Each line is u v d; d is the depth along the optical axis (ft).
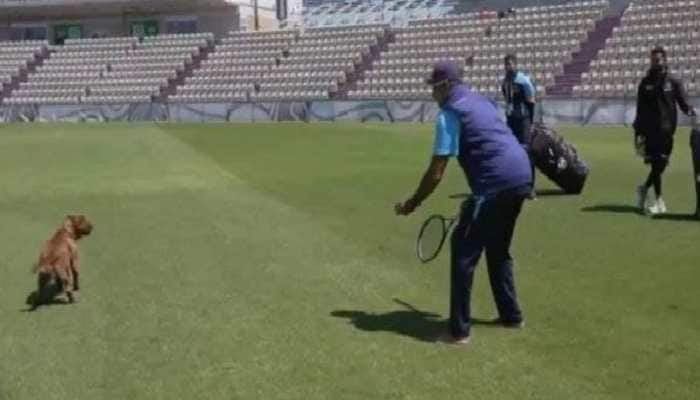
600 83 105.09
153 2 164.04
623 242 33.45
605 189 47.44
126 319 25.04
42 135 101.45
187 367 20.97
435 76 22.48
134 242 36.06
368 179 54.44
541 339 22.38
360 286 28.17
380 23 151.02
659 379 19.43
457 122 22.03
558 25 121.19
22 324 24.81
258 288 28.17
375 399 18.71
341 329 23.62
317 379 19.97
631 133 83.41
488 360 20.93
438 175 22.15
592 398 18.47
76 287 27.81
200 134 96.27
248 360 21.35
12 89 151.53
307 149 75.72
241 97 131.44
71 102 135.13
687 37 106.63
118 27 173.58
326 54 137.18
